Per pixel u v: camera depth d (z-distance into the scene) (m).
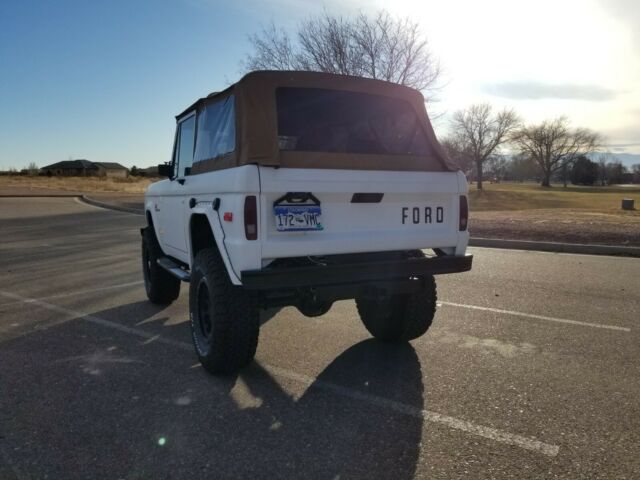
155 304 6.99
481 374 4.43
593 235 13.28
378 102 4.67
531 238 13.41
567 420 3.60
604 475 2.95
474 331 5.65
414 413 3.72
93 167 114.19
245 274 3.75
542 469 3.01
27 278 8.94
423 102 4.88
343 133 4.51
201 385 4.24
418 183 4.45
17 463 3.09
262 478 2.93
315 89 4.38
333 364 4.70
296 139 4.30
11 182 61.91
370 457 3.15
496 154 81.00
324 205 4.08
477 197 54.94
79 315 6.45
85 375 4.45
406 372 4.50
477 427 3.51
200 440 3.35
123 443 3.31
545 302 6.94
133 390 4.14
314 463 3.08
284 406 3.85
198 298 4.64
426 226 4.56
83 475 2.97
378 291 4.39
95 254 11.91
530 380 4.29
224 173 4.09
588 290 7.68
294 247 3.93
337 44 23.09
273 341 5.36
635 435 3.39
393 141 4.73
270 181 3.84
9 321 6.17
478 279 8.55
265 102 4.06
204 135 5.06
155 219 6.55
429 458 3.13
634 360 4.74
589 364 4.64
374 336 5.41
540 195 60.94
